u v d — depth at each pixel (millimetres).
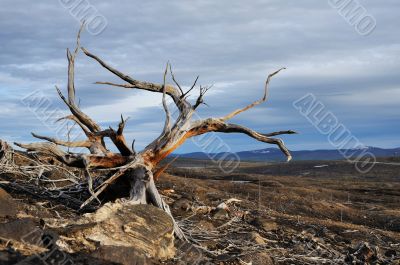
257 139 10594
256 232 11469
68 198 10195
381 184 40156
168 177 20172
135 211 8039
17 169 10695
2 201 8180
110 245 6809
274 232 11984
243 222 12477
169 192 14961
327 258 10250
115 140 9656
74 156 9359
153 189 9391
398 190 34125
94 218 7574
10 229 6562
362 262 10383
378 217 18438
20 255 6090
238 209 14258
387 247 12312
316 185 37625
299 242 11070
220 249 9281
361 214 18766
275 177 43156
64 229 7004
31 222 6773
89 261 6367
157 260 7473
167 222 8086
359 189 35000
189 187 17844
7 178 10734
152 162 9734
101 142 9992
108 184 9703
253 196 20078
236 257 8695
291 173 60875
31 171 10758
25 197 9797
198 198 15023
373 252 11055
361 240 12742
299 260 9664
